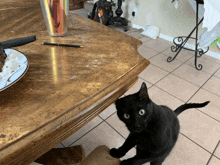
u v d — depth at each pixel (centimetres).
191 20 244
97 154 68
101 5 280
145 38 285
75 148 77
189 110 156
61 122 39
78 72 55
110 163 65
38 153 39
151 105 67
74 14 102
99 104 46
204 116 151
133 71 57
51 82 50
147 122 68
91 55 64
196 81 195
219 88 186
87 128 136
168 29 277
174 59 234
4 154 31
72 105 43
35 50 65
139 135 73
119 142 127
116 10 302
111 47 70
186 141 129
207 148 126
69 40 74
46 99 44
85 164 64
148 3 283
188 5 238
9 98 44
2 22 88
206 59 238
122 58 63
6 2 115
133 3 305
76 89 48
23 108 41
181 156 120
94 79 52
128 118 67
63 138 42
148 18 296
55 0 65
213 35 189
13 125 37
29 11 102
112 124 140
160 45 268
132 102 63
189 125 142
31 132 36
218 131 139
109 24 314
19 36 74
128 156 116
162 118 71
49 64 58
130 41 76
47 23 72
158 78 196
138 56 65
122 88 54
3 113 39
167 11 265
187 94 175
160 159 87
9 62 49
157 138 70
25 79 51
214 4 134
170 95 173
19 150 33
